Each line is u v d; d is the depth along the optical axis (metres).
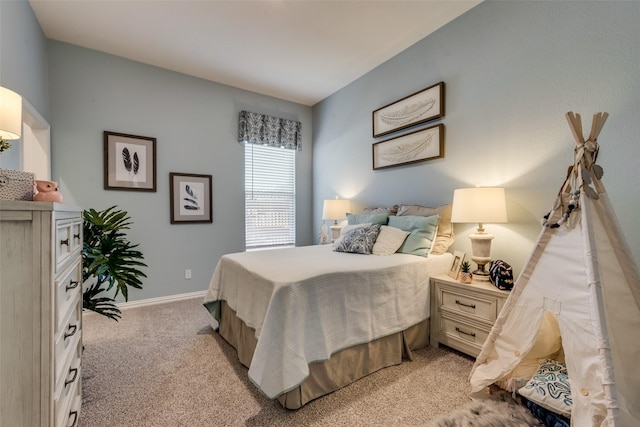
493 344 1.62
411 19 2.56
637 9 1.62
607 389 1.07
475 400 1.57
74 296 1.27
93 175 2.98
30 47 2.30
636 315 1.27
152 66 3.30
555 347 1.63
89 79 2.96
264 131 4.06
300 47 2.98
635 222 1.64
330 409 1.52
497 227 2.30
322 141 4.37
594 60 1.78
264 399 1.60
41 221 0.86
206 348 2.21
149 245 3.30
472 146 2.46
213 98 3.72
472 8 2.43
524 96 2.12
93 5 2.32
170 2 2.30
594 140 1.36
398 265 2.05
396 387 1.71
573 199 1.34
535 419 1.38
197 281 3.61
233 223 3.88
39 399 0.86
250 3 2.33
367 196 3.57
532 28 2.07
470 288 1.98
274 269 1.83
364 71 3.50
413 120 2.93
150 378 1.80
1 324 0.81
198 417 1.46
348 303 1.75
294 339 1.47
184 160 3.52
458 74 2.55
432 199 2.80
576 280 1.30
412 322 2.09
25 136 2.53
